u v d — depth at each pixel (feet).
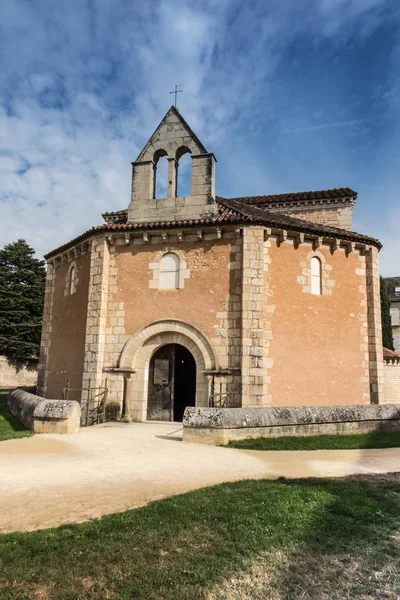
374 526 18.51
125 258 51.49
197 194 51.31
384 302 105.19
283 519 18.70
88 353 49.42
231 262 47.91
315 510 19.89
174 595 13.00
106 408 48.34
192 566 14.65
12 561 14.51
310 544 16.62
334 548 16.40
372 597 13.32
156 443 35.01
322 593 13.46
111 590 13.25
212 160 51.98
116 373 48.85
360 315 53.47
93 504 20.03
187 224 48.39
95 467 26.81
